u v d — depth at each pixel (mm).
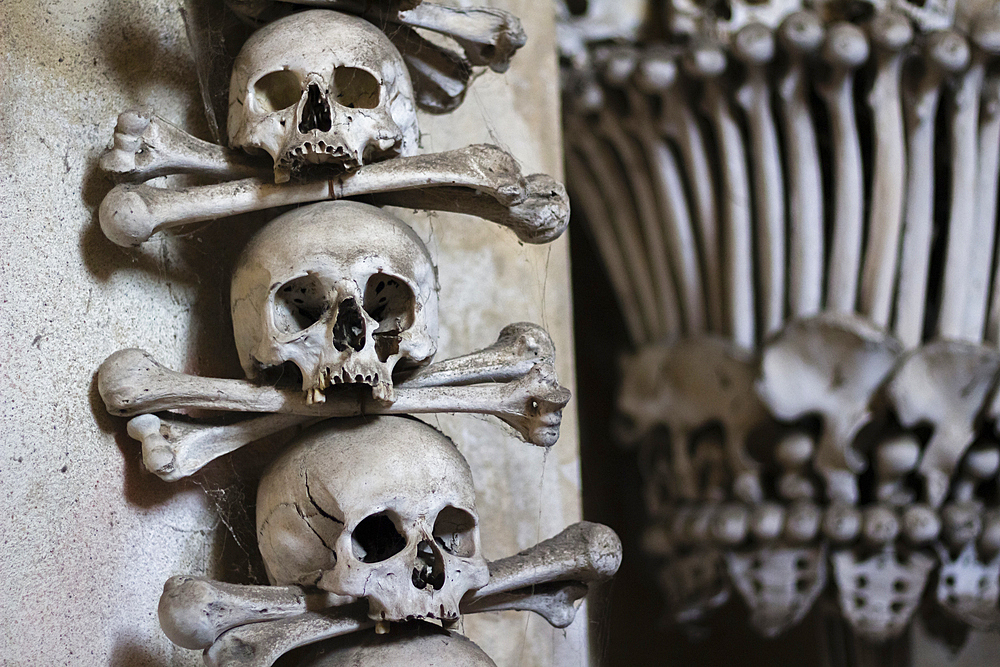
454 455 1225
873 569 2346
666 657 3506
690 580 2684
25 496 1158
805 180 2406
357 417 1234
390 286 1247
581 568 1286
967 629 2562
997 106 2266
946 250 2346
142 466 1293
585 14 2619
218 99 1438
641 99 2574
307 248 1171
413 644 1184
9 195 1190
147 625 1275
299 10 1346
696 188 2598
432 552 1192
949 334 2350
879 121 2293
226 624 1123
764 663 3473
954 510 2279
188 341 1378
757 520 2428
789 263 2498
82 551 1209
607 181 2832
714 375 2570
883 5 2340
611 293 3594
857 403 2305
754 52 2283
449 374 1281
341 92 1281
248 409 1208
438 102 1561
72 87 1280
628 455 3588
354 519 1137
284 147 1181
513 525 1680
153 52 1388
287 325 1204
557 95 1817
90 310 1258
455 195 1323
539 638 1684
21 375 1172
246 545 1418
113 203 1195
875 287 2361
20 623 1136
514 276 1725
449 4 1722
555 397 1273
